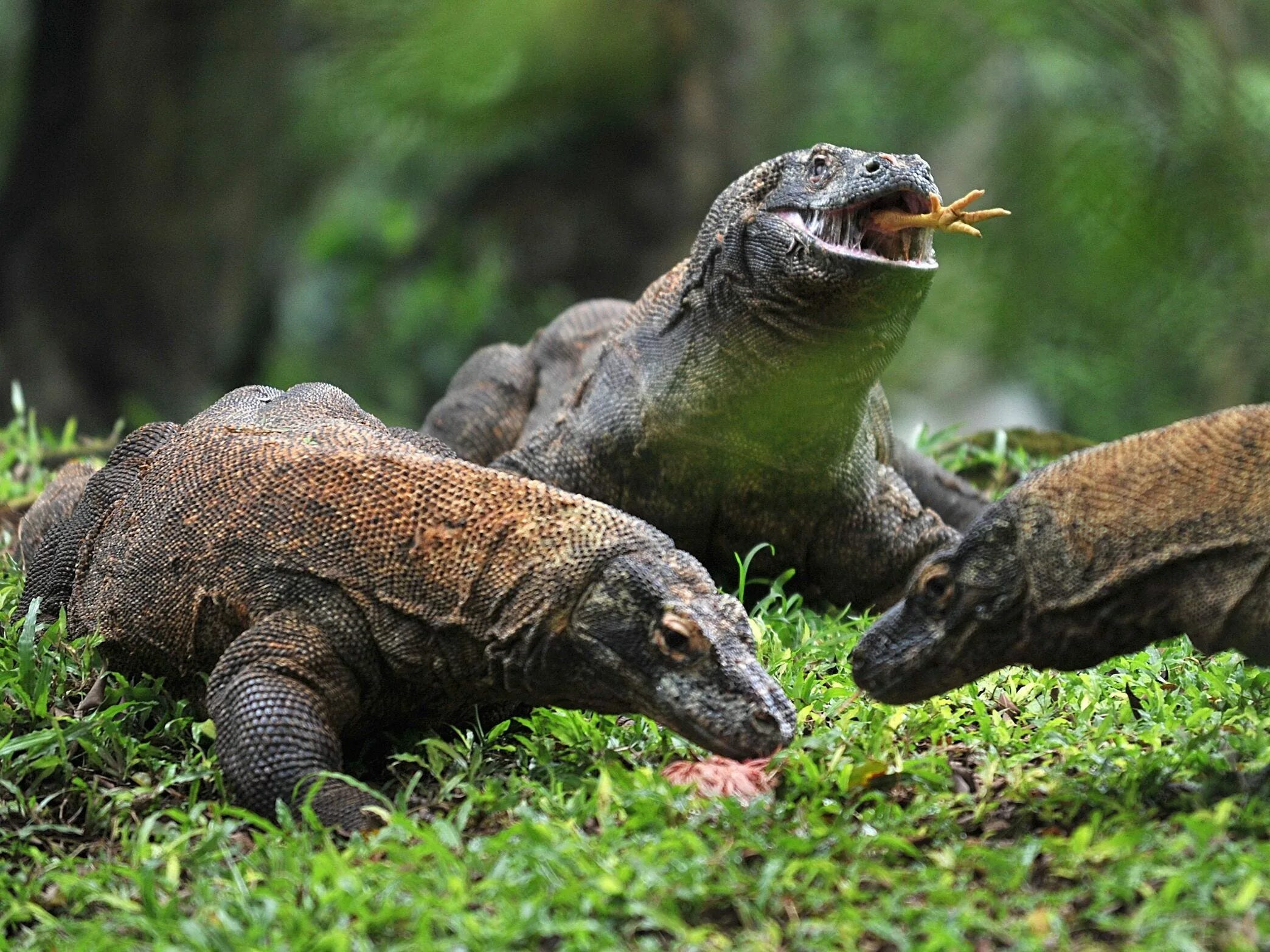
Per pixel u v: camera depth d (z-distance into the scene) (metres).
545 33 29.09
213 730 8.95
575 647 8.69
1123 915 6.78
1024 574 8.16
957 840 7.62
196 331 34.38
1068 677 9.70
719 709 8.30
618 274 37.12
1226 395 22.97
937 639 8.38
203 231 34.09
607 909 6.77
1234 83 21.44
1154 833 7.31
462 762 8.80
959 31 26.59
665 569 8.70
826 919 6.82
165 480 9.90
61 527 10.94
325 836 7.72
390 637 8.93
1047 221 23.95
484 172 37.25
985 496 14.73
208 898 7.26
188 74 33.84
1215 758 8.04
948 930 6.48
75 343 33.50
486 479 9.17
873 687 8.56
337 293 37.06
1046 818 7.81
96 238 33.56
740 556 12.55
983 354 26.61
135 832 8.26
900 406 33.22
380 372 35.91
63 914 7.69
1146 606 7.97
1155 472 7.96
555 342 14.94
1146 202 21.77
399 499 9.15
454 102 27.52
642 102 35.19
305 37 34.75
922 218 10.79
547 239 37.09
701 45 35.72
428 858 7.43
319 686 8.80
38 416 32.91
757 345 11.55
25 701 9.30
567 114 34.91
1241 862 6.75
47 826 8.41
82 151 33.62
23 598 10.88
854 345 11.33
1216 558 7.78
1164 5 21.81
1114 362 23.61
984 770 8.23
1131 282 22.45
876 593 12.62
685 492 12.27
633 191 36.91
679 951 6.55
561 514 8.96
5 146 37.47
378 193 37.72
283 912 6.91
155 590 9.53
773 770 8.18
